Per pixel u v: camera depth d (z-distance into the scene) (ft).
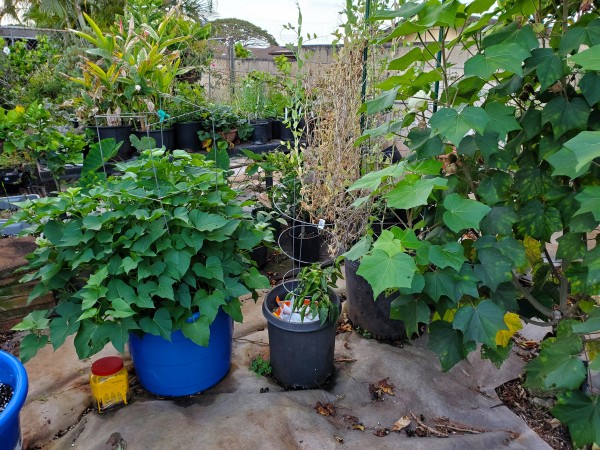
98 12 30.17
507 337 5.68
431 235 5.35
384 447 5.35
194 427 5.54
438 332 5.17
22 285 7.72
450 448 5.34
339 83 7.79
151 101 11.27
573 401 4.57
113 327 5.31
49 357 7.25
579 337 4.65
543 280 5.95
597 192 3.71
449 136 4.08
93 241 5.74
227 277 6.20
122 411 5.93
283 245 11.12
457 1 4.06
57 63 21.01
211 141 11.44
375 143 8.07
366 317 7.70
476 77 4.94
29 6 33.99
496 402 6.31
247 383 6.61
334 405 6.22
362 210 7.66
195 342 5.54
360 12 8.05
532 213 4.99
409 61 5.03
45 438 5.69
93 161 7.85
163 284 5.49
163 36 13.98
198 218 5.91
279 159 10.59
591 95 4.26
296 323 6.14
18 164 12.10
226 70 19.80
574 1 4.83
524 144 5.28
